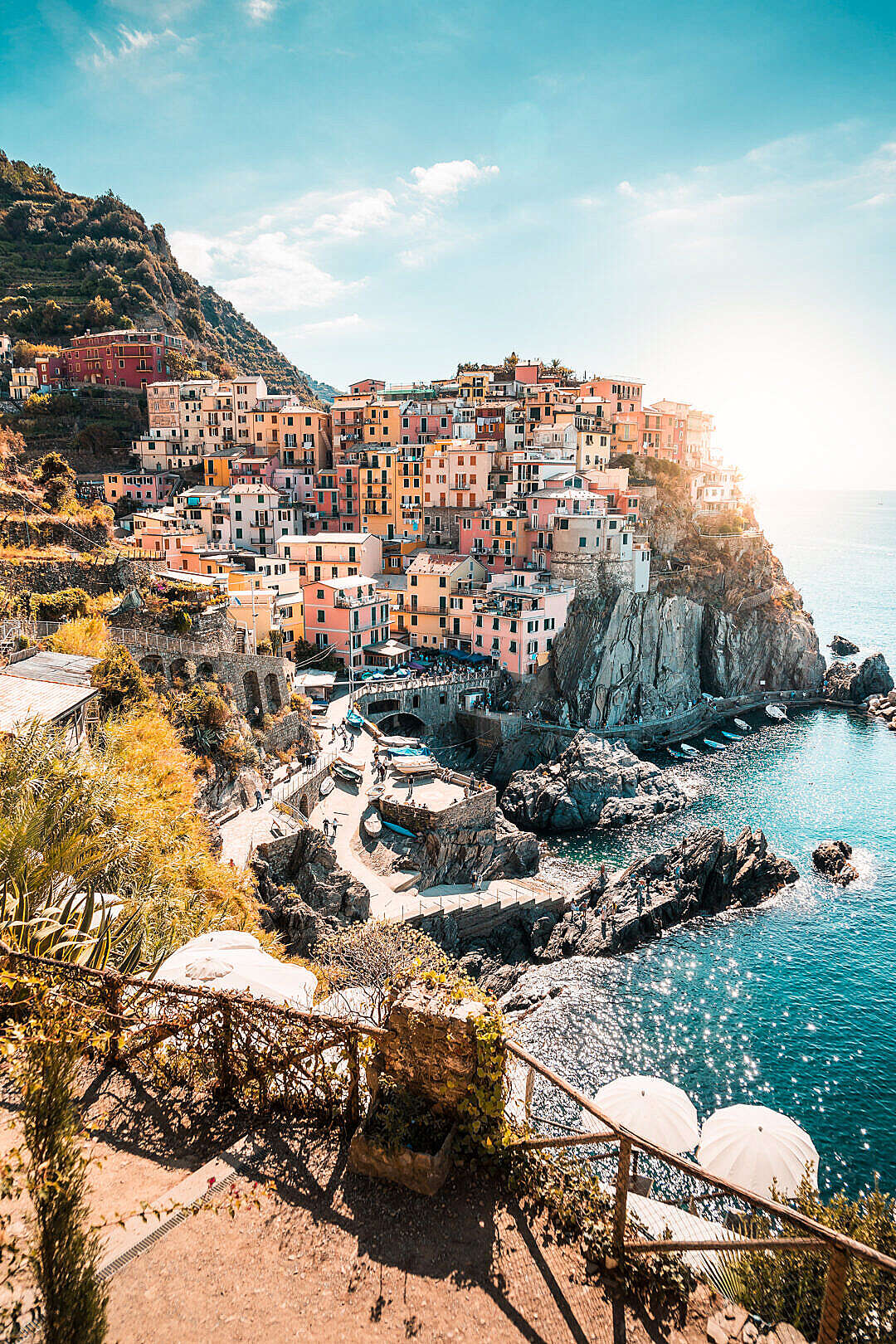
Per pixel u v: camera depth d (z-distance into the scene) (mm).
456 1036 10797
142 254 195625
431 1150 10734
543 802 80125
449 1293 9281
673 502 132000
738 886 64125
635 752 101875
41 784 20797
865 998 51500
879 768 96125
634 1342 8812
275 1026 12180
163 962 18328
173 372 158250
